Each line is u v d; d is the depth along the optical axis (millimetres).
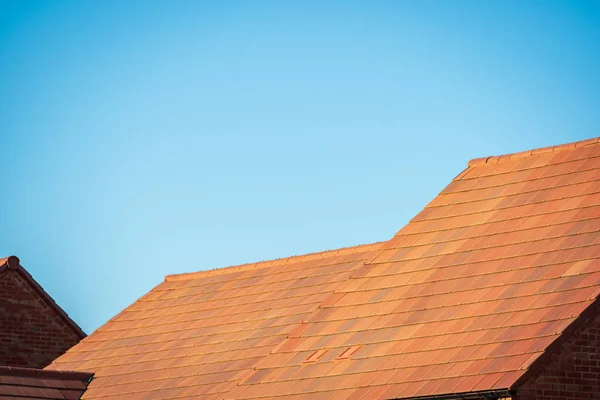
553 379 28047
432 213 37688
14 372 41344
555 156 36438
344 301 36344
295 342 35938
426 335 31984
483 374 28672
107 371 43344
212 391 37594
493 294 31875
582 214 32969
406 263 36062
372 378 31500
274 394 33688
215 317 43719
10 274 50781
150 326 45750
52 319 51531
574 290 29844
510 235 34094
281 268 45438
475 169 38469
